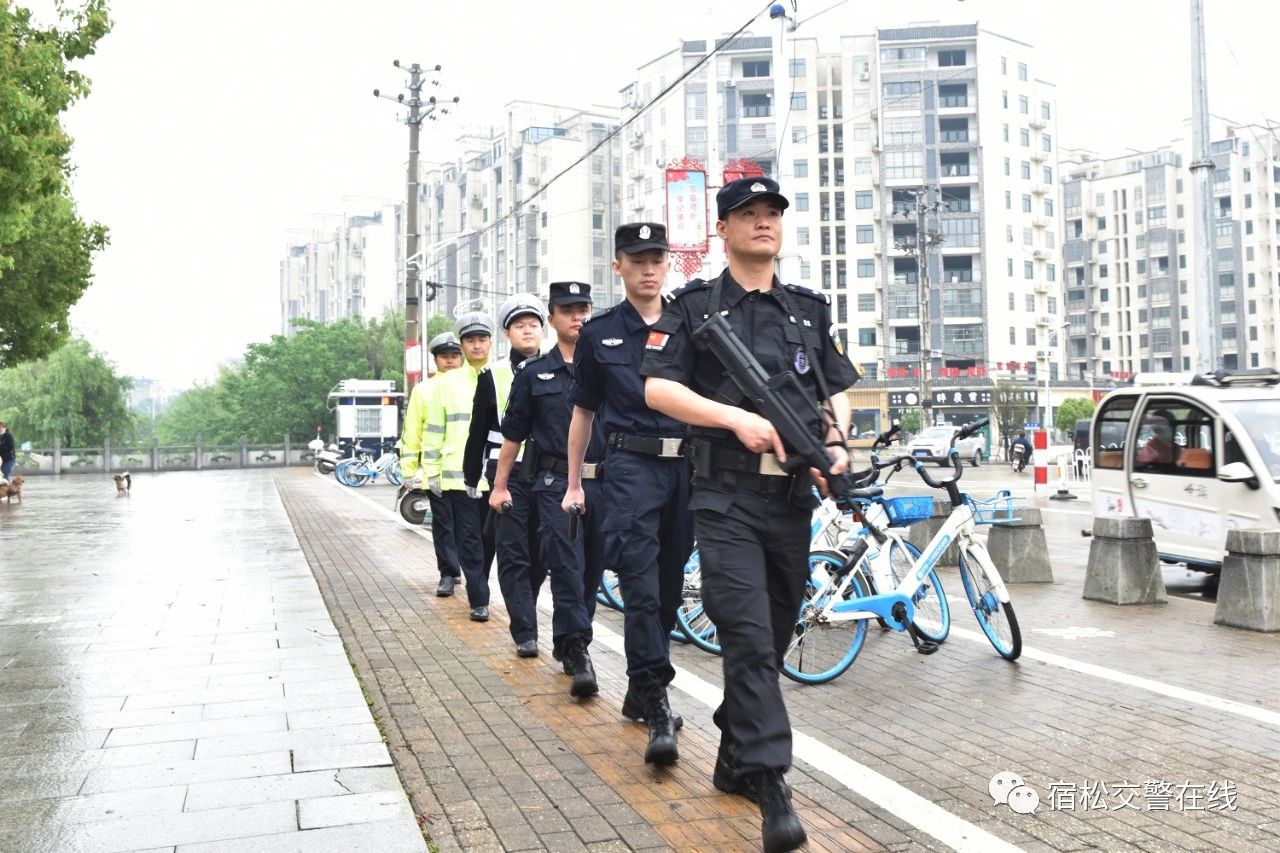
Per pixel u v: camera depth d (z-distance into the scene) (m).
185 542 12.62
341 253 110.62
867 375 69.06
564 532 5.08
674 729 3.97
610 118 80.94
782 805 2.92
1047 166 73.12
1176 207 88.69
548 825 3.31
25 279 16.95
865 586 5.57
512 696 4.98
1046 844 3.21
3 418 49.47
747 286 3.30
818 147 69.69
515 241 80.75
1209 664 5.76
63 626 6.86
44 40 12.47
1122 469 9.48
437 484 7.98
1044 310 72.25
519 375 5.34
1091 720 4.59
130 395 55.38
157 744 4.17
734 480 3.16
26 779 3.74
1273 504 7.94
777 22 16.31
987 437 43.97
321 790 3.61
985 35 69.19
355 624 6.97
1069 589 8.64
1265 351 88.06
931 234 50.22
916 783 3.77
